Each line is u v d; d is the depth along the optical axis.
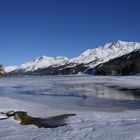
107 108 29.05
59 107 29.53
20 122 21.06
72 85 71.75
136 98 38.88
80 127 17.36
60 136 15.31
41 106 29.67
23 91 53.12
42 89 58.03
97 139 14.09
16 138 15.59
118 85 69.12
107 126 17.02
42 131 17.20
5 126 19.25
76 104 32.22
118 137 14.12
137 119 19.47
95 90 53.78
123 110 27.55
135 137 13.90
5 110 25.53
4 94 46.34
